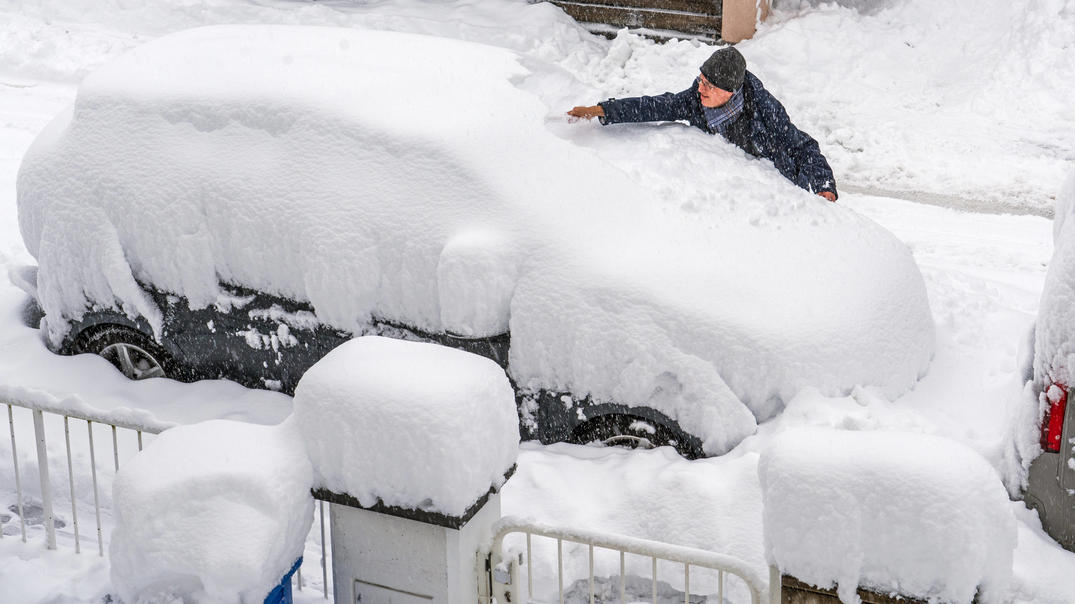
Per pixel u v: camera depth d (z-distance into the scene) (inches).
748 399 196.4
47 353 246.5
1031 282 318.7
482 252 202.7
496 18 558.3
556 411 207.5
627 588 185.8
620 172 226.7
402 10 578.2
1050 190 400.5
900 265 225.0
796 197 231.6
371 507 143.7
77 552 183.6
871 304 207.8
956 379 223.6
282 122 223.9
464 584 144.9
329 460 144.6
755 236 215.2
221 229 223.5
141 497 140.9
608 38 554.3
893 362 207.8
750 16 522.3
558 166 221.0
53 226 235.6
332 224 214.8
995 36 507.5
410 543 144.9
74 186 233.9
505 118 227.9
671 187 226.2
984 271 329.1
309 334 221.9
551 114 242.8
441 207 211.0
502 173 213.5
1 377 238.2
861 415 190.2
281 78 231.6
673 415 199.5
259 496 140.1
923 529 121.8
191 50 247.4
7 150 418.6
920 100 481.1
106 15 574.2
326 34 254.8
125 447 220.8
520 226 207.0
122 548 142.3
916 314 220.1
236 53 244.1
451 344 210.1
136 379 245.9
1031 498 185.5
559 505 192.2
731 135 255.9
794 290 202.7
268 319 224.8
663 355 197.3
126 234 230.4
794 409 192.1
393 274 211.9
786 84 490.6
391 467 139.8
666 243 210.1
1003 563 124.6
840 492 125.1
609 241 208.8
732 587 181.3
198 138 228.4
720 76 246.2
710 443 196.5
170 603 144.3
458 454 137.2
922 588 123.6
